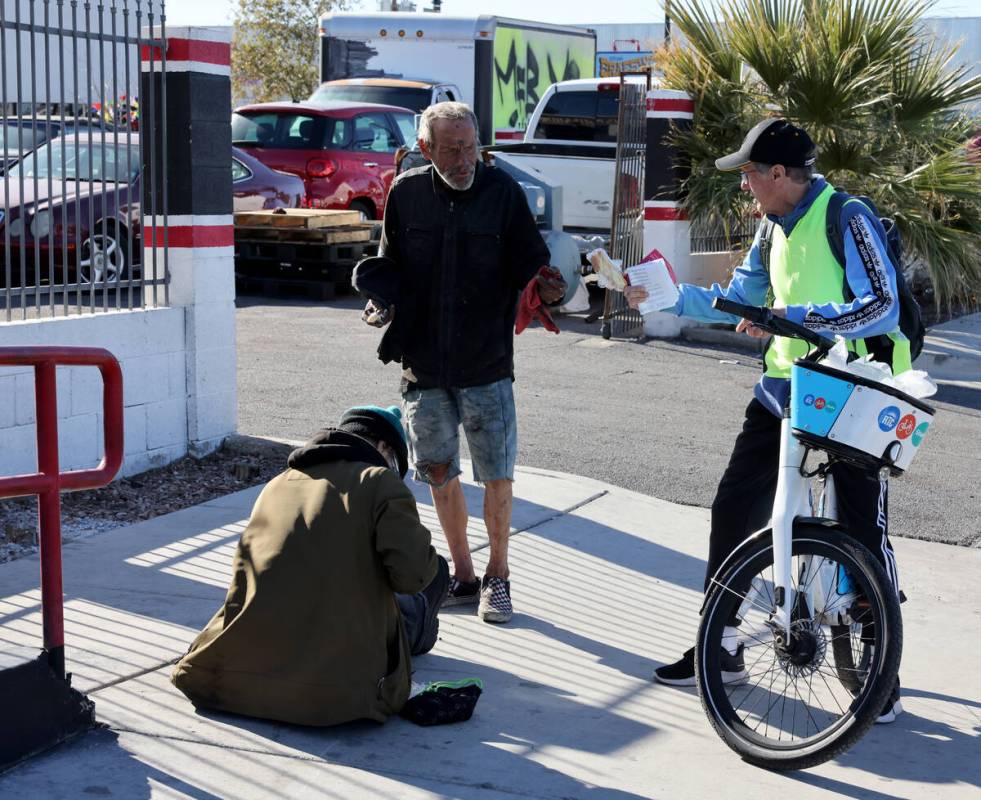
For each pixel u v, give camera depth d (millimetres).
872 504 4117
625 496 6969
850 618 4027
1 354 3662
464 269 4895
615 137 16141
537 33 21625
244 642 3961
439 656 4672
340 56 20469
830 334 4062
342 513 3963
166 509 6504
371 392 9539
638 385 10320
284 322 12656
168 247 7164
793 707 4324
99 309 6809
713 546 4457
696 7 12727
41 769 3660
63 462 6543
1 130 6562
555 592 5438
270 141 15930
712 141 12477
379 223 15117
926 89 12469
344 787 3604
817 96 12117
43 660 3768
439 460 5082
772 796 3654
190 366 7238
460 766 3762
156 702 4113
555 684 4445
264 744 3852
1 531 5926
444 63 20016
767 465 4367
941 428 9375
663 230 12383
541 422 8844
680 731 4098
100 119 6664
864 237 3996
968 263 12320
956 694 4480
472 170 4805
